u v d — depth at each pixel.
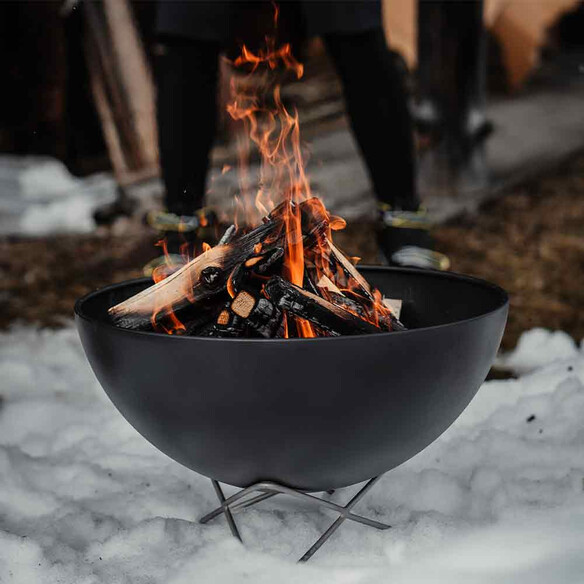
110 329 1.03
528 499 1.23
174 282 1.14
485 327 1.06
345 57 1.89
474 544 1.11
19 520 1.29
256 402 0.98
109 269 2.88
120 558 1.14
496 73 5.85
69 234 3.37
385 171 1.93
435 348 1.00
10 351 2.10
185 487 1.40
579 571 1.02
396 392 1.00
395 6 4.50
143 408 1.06
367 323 1.09
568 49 7.09
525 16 5.66
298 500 1.32
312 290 1.19
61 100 4.36
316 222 1.18
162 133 1.86
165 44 1.90
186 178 1.86
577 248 2.96
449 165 3.58
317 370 0.96
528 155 4.33
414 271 1.38
